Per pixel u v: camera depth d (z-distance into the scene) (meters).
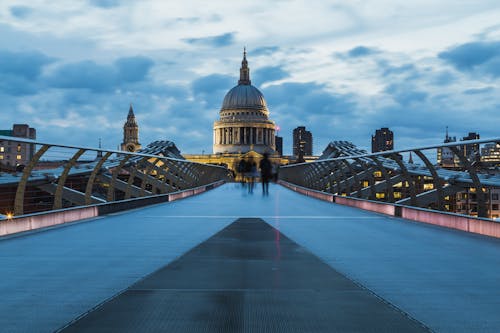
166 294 7.22
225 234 14.65
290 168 82.56
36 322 5.94
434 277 8.52
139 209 26.14
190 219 19.98
